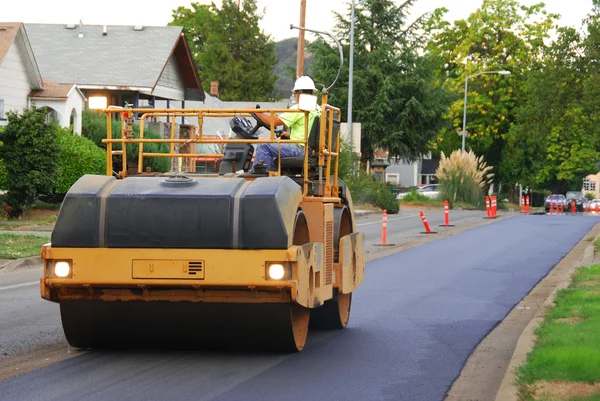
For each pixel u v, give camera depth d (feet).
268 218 35.14
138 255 35.63
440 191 246.68
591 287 61.36
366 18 268.41
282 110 41.93
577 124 152.35
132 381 34.14
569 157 381.19
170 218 35.45
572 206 287.89
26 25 206.39
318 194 42.98
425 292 64.49
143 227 35.58
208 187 36.19
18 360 38.27
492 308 56.85
